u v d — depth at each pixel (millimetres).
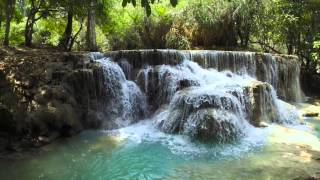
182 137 11125
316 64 19781
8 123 9953
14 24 20625
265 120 12656
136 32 21500
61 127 10914
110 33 21594
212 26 21062
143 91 13648
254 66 16094
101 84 12609
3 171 8414
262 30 20969
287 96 16750
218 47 21344
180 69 14336
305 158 9328
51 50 16062
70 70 12250
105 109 12570
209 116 10977
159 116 12336
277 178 8055
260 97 12594
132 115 12953
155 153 9828
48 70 11922
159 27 21453
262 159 9281
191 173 8461
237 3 20703
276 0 19766
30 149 9758
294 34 20062
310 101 16875
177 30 21016
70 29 18562
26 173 8383
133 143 10633
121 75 13219
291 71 17094
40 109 10648
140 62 14312
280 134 11398
